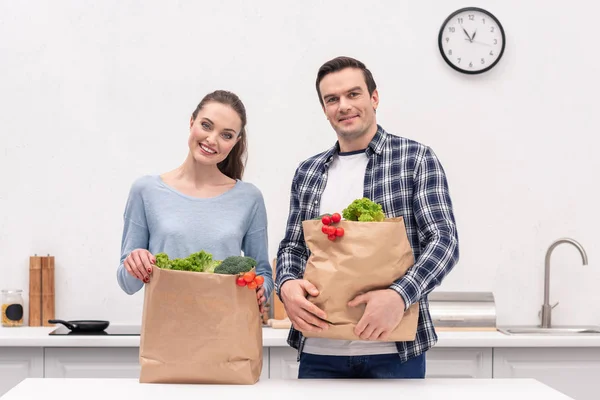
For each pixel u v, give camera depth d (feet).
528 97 9.95
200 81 9.83
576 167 9.95
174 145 9.80
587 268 9.89
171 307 4.74
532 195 9.91
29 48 9.73
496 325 9.75
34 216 9.66
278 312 9.17
